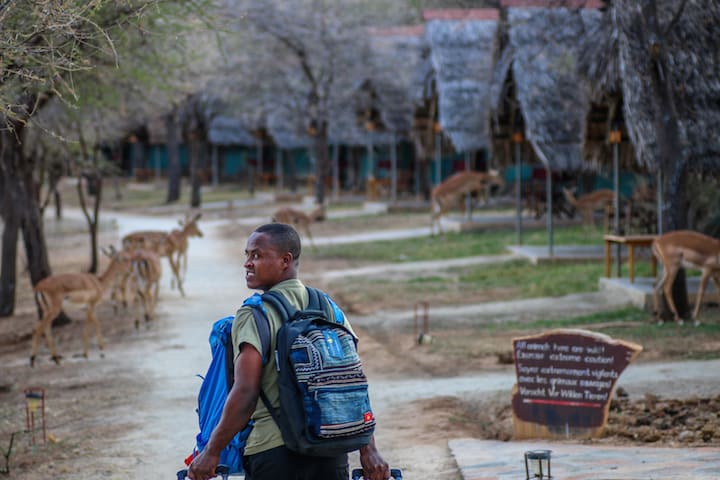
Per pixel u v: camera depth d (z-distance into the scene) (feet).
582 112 80.59
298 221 106.52
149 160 272.31
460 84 109.19
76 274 51.96
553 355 30.17
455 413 33.96
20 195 66.39
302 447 13.14
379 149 187.01
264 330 13.71
